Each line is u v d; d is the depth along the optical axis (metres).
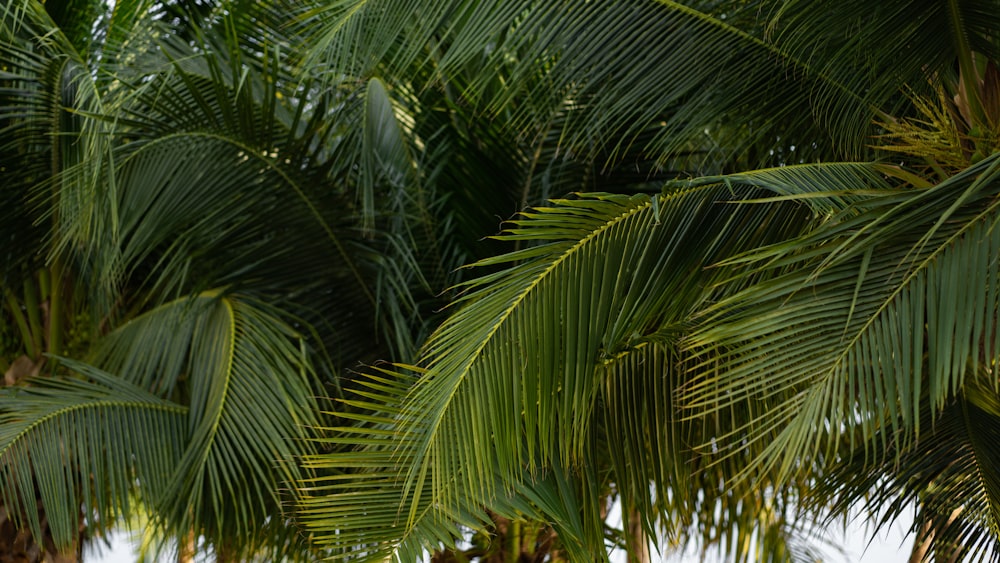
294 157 4.74
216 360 4.80
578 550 3.91
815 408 2.76
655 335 3.90
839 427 2.89
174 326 5.08
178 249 4.92
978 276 2.57
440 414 2.89
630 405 4.07
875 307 2.71
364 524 3.34
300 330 5.23
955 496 4.13
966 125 3.67
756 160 4.40
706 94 3.95
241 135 4.58
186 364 5.41
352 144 4.91
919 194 2.64
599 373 3.78
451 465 3.14
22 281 5.50
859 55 3.65
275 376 4.61
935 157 3.42
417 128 5.21
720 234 3.35
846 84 3.79
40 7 4.82
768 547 5.75
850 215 3.00
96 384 4.85
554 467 3.78
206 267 5.00
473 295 3.04
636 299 3.21
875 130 4.11
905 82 3.71
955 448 4.14
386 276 5.13
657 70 3.90
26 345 5.54
